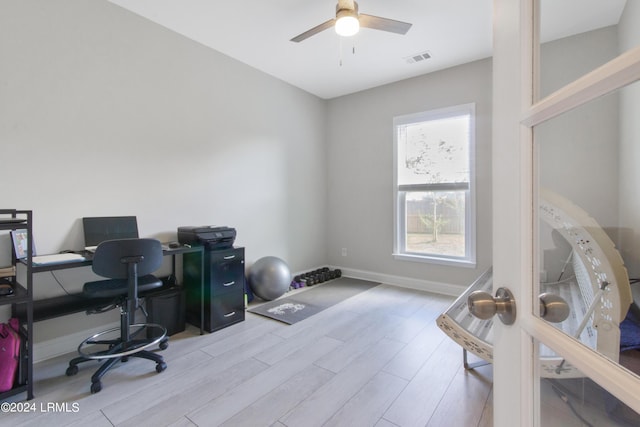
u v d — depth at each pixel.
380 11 2.71
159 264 2.32
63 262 2.04
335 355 2.39
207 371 2.18
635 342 0.47
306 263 4.61
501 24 0.71
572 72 0.66
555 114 0.56
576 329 0.54
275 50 3.38
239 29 2.99
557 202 0.63
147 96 2.86
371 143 4.46
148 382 2.05
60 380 2.08
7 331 1.90
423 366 2.24
